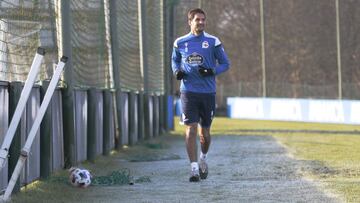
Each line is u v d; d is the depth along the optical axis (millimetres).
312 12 106938
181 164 32062
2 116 19984
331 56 105000
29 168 22766
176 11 68000
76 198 20641
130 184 24000
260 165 30609
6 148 18438
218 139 52469
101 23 36594
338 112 91250
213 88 25062
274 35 110500
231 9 116750
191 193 21594
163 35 62125
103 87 37000
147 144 45375
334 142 47938
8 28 21656
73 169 23703
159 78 60188
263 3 106062
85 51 32312
